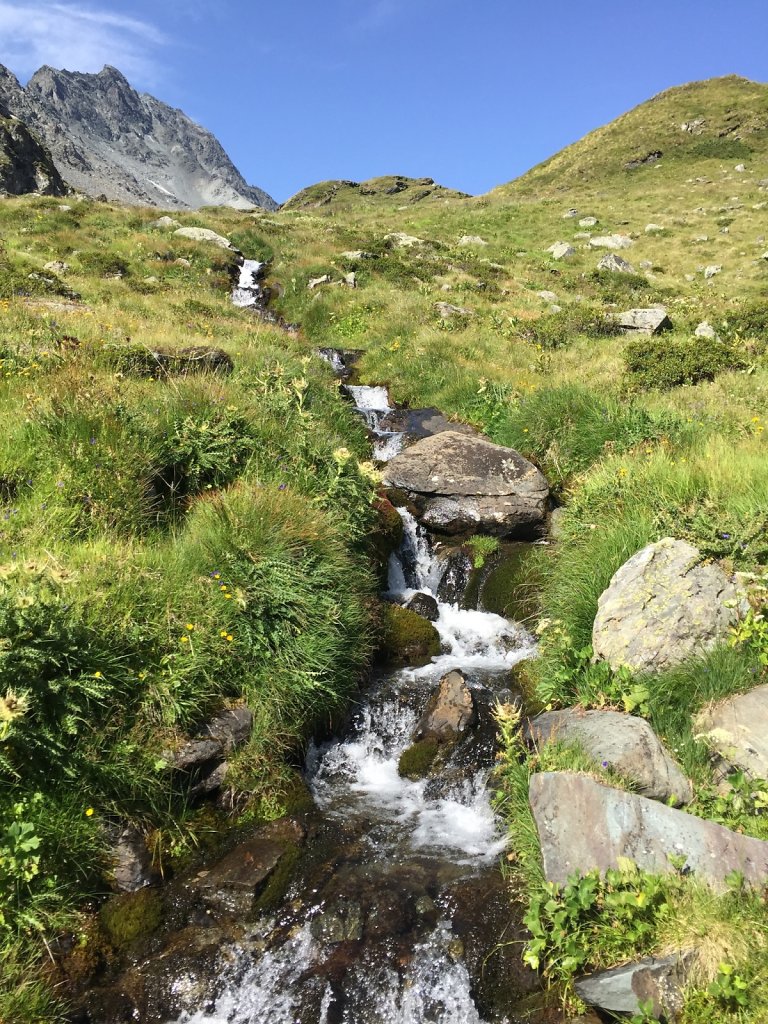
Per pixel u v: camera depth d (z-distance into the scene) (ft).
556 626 21.85
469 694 20.42
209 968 12.96
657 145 181.88
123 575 17.70
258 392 31.71
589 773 14.48
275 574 19.81
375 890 14.57
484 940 13.42
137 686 15.89
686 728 15.97
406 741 20.10
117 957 13.01
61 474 21.30
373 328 60.95
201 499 23.18
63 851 13.46
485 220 134.10
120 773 14.62
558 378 44.50
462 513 30.76
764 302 67.92
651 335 58.49
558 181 182.70
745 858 12.53
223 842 15.53
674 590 18.58
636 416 33.37
